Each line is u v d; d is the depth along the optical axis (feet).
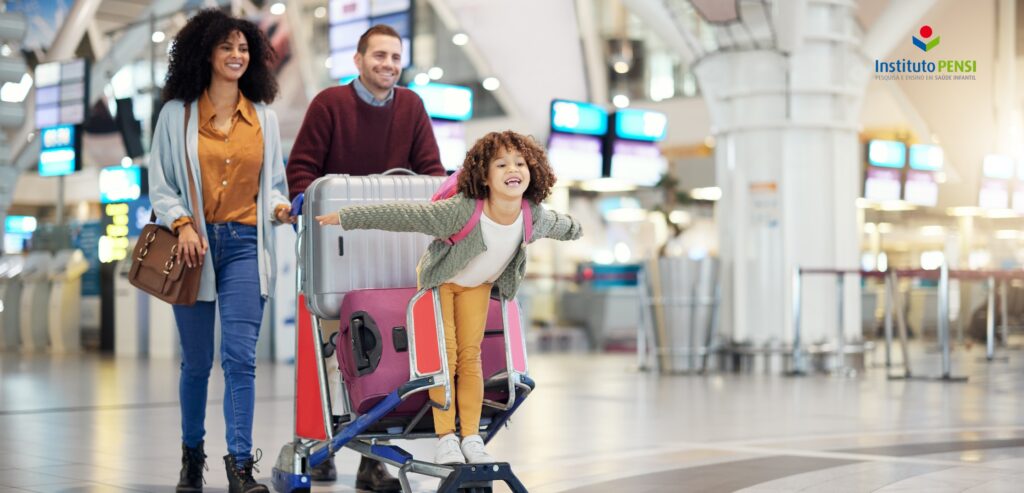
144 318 53.11
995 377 37.45
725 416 24.77
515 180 11.79
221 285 14.23
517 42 60.54
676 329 41.01
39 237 61.21
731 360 40.63
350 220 11.55
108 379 36.04
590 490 14.57
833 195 39.34
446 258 11.98
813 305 39.32
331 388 13.88
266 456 17.89
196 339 14.35
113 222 56.39
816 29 38.58
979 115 57.77
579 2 59.21
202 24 14.30
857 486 14.51
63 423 22.68
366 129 15.52
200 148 14.07
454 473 11.54
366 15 53.06
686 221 88.28
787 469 16.34
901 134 73.15
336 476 15.92
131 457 17.61
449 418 12.19
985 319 63.62
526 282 67.31
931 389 32.35
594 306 65.05
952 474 15.48
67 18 58.49
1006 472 15.69
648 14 41.39
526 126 64.03
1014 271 38.91
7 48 56.90
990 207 61.11
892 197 56.80
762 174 39.29
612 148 51.08
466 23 60.29
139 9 71.41
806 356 39.06
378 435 12.71
